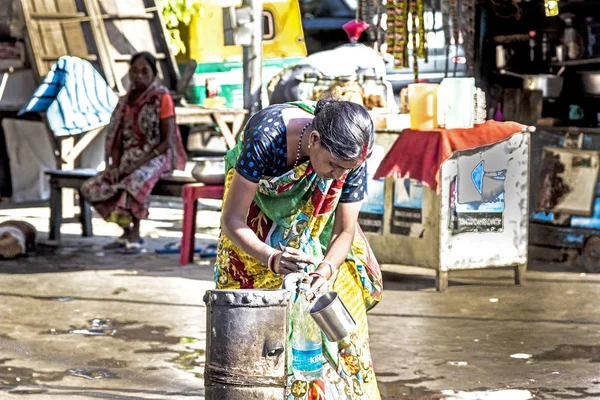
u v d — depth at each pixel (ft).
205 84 54.85
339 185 14.55
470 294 29.68
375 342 23.98
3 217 45.60
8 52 47.50
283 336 12.46
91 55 48.93
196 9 54.85
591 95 36.19
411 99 29.71
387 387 20.39
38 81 47.26
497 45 38.19
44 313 27.07
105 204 36.73
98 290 30.09
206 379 12.60
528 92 36.81
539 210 35.09
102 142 51.11
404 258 30.68
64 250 37.50
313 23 58.34
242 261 15.06
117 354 22.99
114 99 46.29
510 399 19.63
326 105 13.47
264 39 56.59
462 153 29.35
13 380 20.90
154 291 29.96
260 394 12.36
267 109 14.39
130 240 37.40
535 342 23.99
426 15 49.88
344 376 15.33
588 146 33.99
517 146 30.09
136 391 20.21
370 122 13.35
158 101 37.01
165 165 36.83
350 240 14.99
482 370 21.63
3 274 32.63
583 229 34.09
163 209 49.42
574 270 33.58
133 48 50.80
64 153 45.09
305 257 13.99
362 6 35.42
